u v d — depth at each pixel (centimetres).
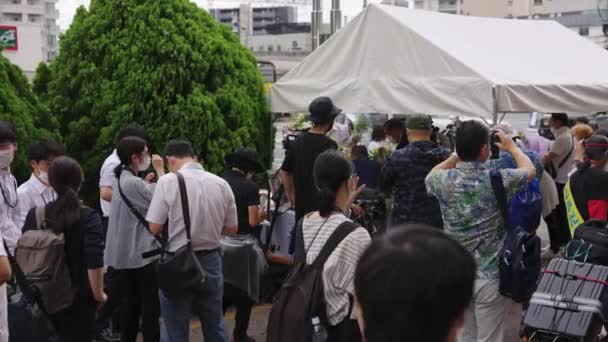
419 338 150
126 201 553
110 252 561
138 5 828
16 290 459
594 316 478
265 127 879
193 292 511
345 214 411
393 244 157
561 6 7038
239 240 623
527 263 457
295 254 403
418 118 579
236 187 623
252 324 706
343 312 384
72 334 473
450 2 10250
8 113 730
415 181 569
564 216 971
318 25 1563
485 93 666
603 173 620
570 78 743
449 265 152
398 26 746
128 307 575
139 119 791
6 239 525
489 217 468
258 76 874
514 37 874
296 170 620
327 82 811
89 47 826
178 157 520
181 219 500
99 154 797
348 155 874
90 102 814
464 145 467
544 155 1017
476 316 482
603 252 514
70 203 464
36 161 562
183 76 802
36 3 11619
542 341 489
